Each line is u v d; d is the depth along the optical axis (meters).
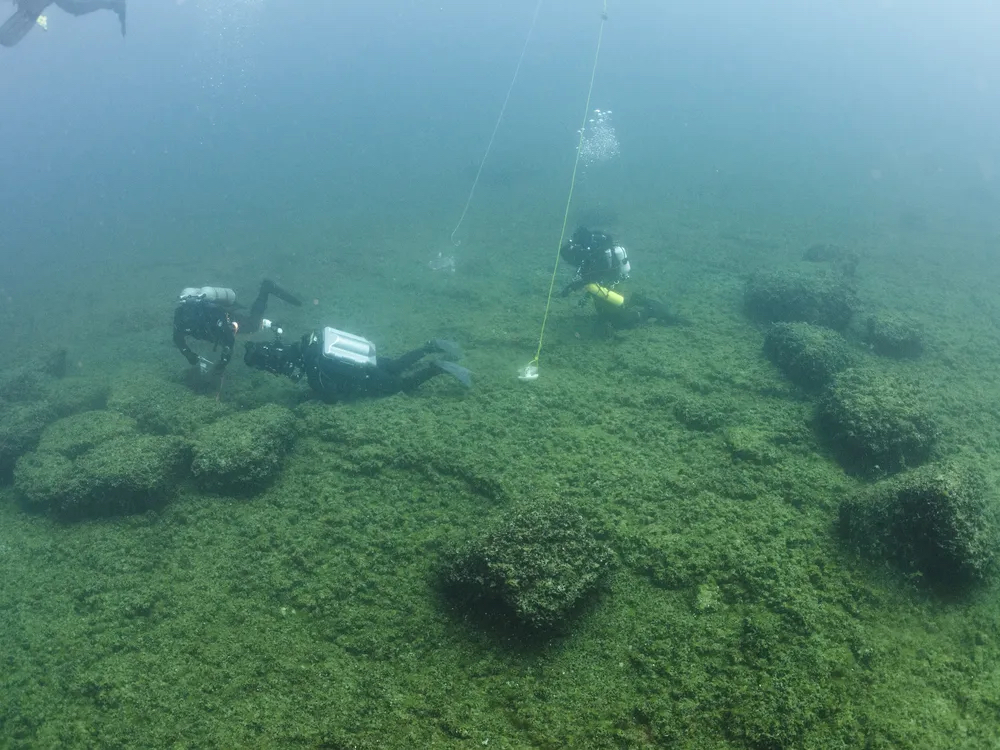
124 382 7.38
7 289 15.23
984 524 4.07
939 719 3.13
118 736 3.51
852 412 5.23
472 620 4.01
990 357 7.45
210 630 4.18
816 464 5.18
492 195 18.84
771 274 8.64
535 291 10.29
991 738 3.03
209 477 5.56
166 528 5.26
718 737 3.17
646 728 3.27
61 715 3.71
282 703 3.61
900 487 4.14
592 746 3.18
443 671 3.71
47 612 4.50
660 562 4.26
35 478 5.75
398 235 15.05
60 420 6.75
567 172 21.59
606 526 4.63
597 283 8.02
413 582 4.38
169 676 3.85
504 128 36.47
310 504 5.34
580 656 3.70
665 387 6.68
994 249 12.26
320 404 6.81
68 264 16.84
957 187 18.33
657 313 8.45
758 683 3.39
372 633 4.01
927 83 58.09
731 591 3.99
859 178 19.58
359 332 9.33
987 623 3.70
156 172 36.19
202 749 3.38
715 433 5.75
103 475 5.38
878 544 4.07
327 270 12.68
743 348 7.48
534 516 4.27
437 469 5.57
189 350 7.18
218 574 4.65
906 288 10.02
